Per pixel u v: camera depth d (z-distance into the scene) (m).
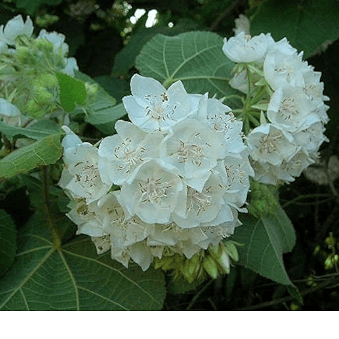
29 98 0.31
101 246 0.28
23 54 0.31
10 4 0.57
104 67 0.60
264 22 0.42
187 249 0.26
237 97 0.34
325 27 0.41
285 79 0.31
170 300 0.43
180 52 0.36
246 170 0.27
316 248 0.47
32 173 0.32
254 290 0.46
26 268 0.29
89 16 0.61
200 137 0.24
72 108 0.28
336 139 0.49
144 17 0.62
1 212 0.30
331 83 0.48
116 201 0.25
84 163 0.25
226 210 0.25
